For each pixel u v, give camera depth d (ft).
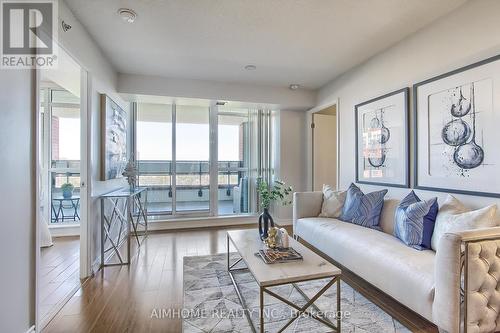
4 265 4.47
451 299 4.65
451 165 7.22
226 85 13.50
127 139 13.91
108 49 9.54
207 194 15.61
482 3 6.46
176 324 5.73
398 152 9.09
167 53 9.95
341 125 12.50
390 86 9.46
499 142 6.07
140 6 6.97
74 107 13.98
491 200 6.24
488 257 4.84
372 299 6.77
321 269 5.32
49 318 5.91
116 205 10.96
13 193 4.70
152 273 8.39
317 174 15.61
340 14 7.41
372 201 9.14
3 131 4.44
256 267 5.42
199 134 15.46
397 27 8.14
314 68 11.62
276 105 14.69
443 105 7.47
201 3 6.87
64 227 12.78
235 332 5.44
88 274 8.16
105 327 5.61
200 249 10.83
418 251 6.38
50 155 13.52
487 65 6.33
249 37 8.75
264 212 7.69
